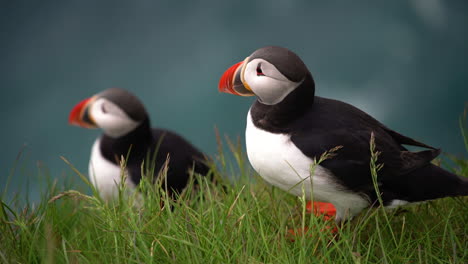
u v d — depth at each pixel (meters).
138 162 8.08
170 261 4.95
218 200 6.25
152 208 5.74
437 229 6.14
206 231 5.27
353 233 5.49
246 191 6.22
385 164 5.59
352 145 5.51
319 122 5.61
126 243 5.19
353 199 5.80
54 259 4.99
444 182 5.89
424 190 5.84
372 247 5.37
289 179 5.71
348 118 5.79
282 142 5.57
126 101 8.00
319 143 5.44
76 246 5.37
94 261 4.99
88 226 5.97
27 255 5.27
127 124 7.94
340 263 5.22
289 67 5.41
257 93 5.61
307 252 5.16
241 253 5.00
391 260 5.14
